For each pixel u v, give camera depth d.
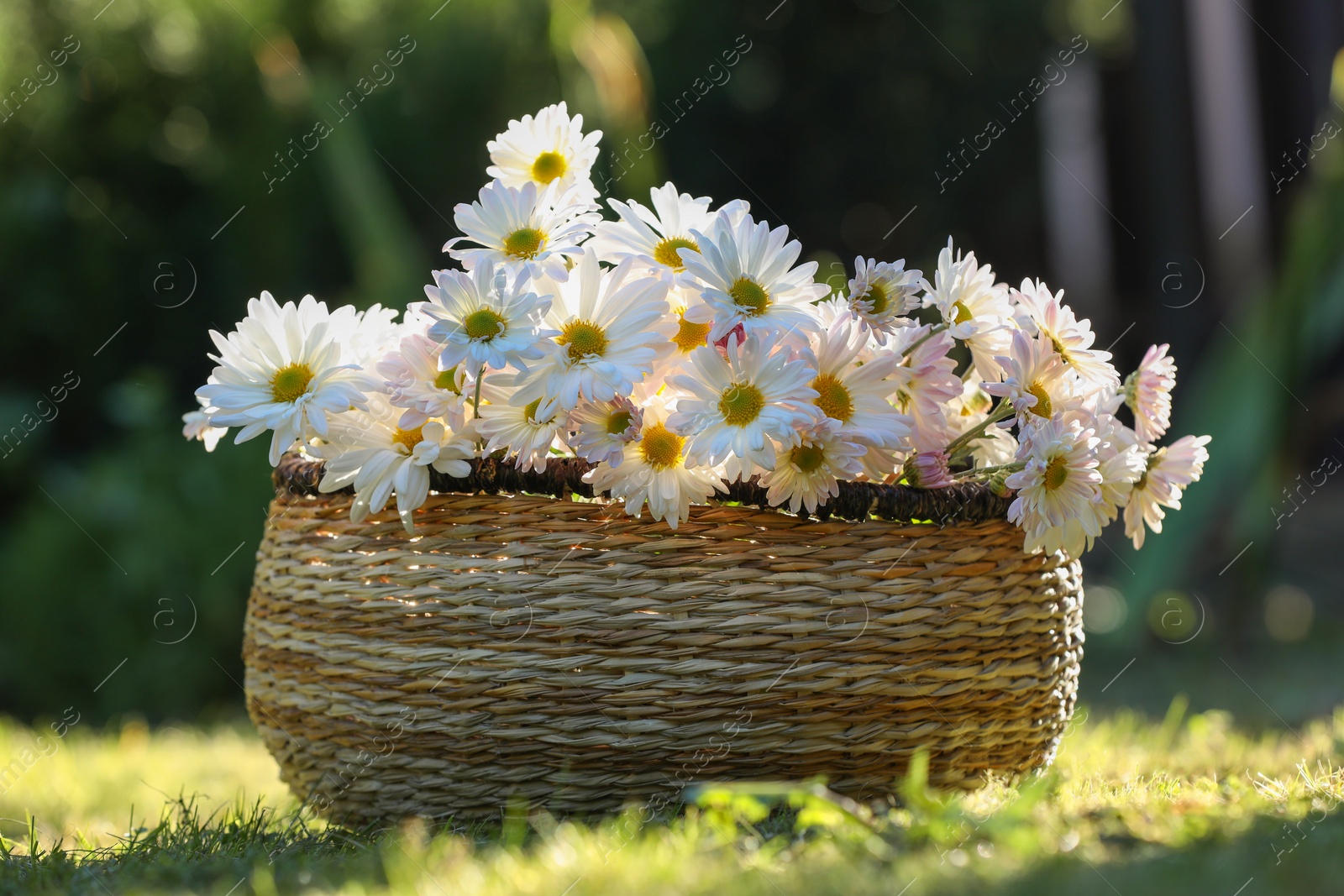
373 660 1.86
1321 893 1.71
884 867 1.76
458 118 5.40
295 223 5.30
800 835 1.81
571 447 1.85
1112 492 1.90
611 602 1.84
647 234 1.89
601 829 1.82
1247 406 3.94
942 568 1.86
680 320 1.87
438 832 1.87
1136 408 1.93
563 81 4.37
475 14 5.40
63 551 3.83
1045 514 1.86
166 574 3.79
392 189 5.38
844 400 1.85
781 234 1.85
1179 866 1.74
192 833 1.91
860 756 1.87
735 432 1.82
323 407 1.85
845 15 6.36
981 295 1.90
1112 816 1.83
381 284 4.08
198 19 5.23
